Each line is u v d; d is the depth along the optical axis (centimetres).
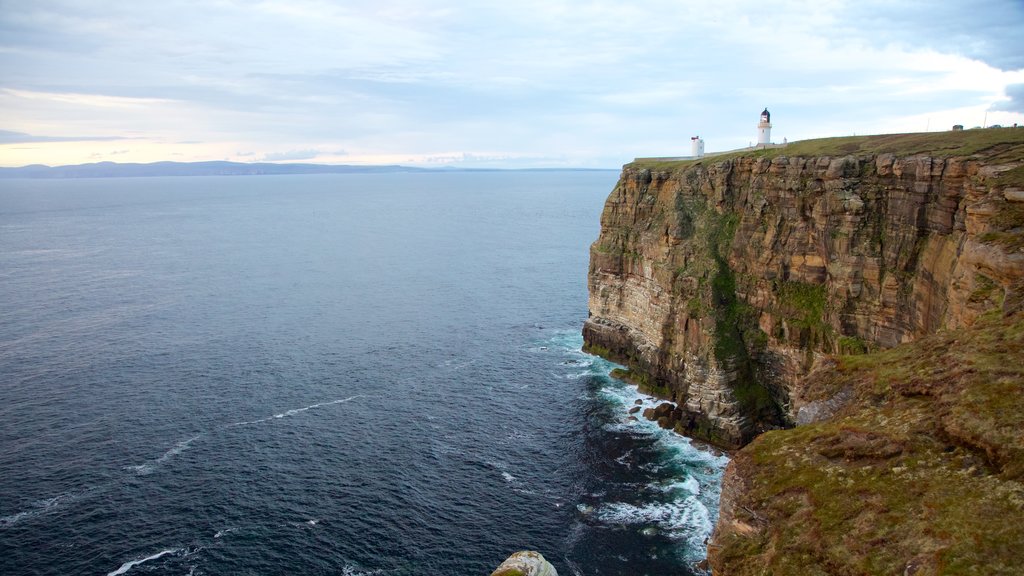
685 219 9281
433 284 15988
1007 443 3042
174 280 16300
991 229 4997
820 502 3203
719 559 3388
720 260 8781
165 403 8388
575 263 18850
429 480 6700
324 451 7244
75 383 8956
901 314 6931
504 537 5797
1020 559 2545
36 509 6050
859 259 7325
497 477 6788
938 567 2628
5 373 9269
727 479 3750
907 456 3266
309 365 9912
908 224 6944
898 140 7962
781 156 8369
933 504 2930
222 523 5922
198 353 10350
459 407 8494
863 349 7200
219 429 7706
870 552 2852
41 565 5338
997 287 4675
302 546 5638
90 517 5956
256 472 6769
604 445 7512
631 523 5997
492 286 15712
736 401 7756
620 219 10712
